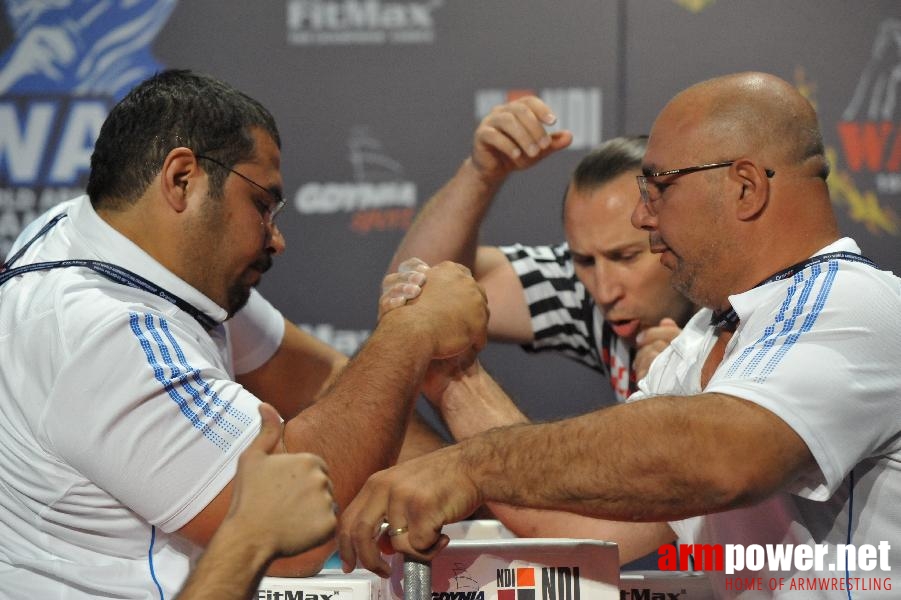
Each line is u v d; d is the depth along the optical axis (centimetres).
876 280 256
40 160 609
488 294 448
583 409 601
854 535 262
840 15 580
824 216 278
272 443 226
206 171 298
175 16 604
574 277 450
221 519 271
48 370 270
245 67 602
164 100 299
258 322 392
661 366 331
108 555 278
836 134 582
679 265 288
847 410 238
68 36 607
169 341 280
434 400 359
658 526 324
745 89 280
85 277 287
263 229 310
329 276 604
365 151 600
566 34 591
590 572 249
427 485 242
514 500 245
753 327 266
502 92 595
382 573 248
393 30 596
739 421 233
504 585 249
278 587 260
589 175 376
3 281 298
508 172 407
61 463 270
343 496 284
